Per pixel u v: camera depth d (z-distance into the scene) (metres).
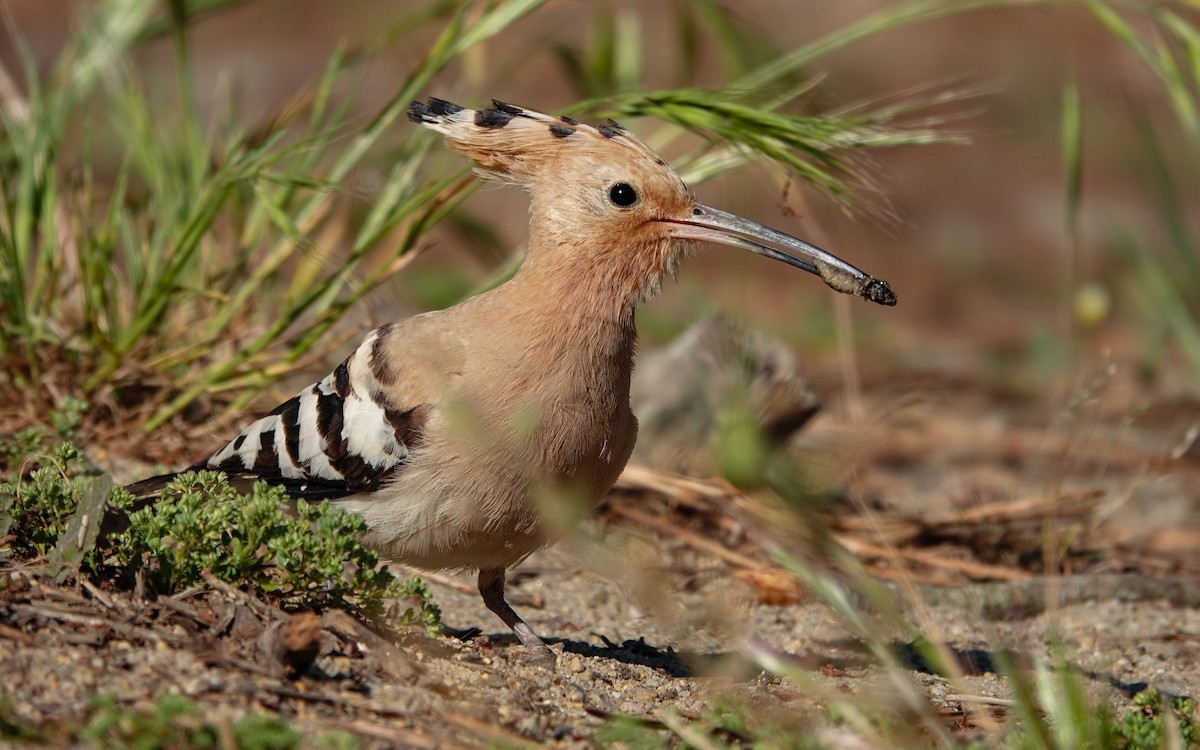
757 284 21.66
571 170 8.59
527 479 8.12
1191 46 11.56
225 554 7.48
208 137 12.66
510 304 8.36
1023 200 25.81
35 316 11.44
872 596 8.03
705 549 11.37
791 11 31.30
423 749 6.39
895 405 15.94
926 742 7.27
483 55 13.81
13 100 13.12
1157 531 13.05
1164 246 22.80
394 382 8.34
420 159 11.66
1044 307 21.20
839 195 10.02
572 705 7.33
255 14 31.84
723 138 10.38
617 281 8.53
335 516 7.36
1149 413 16.34
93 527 7.35
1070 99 12.14
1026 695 6.94
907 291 22.09
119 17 13.61
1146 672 9.59
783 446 12.81
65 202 12.88
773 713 7.19
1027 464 14.55
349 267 10.91
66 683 6.38
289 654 6.73
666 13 28.92
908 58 30.03
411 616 7.60
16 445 9.91
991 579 11.47
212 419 11.53
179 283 12.10
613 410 8.40
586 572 10.89
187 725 6.11
